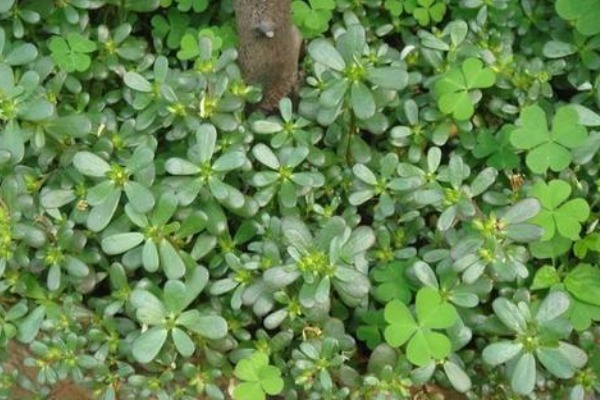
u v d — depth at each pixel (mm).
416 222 475
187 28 543
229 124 475
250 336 468
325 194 489
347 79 454
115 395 458
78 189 471
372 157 489
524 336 430
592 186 487
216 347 455
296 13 528
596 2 505
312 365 444
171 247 445
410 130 490
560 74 519
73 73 512
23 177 472
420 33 519
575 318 456
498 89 506
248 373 445
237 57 505
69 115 480
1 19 516
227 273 470
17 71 494
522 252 450
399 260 472
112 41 520
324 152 486
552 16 527
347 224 463
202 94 475
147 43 544
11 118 462
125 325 460
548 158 470
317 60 453
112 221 459
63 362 453
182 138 483
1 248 454
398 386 442
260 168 490
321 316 449
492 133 504
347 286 436
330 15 530
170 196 440
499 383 454
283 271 436
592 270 464
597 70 511
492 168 469
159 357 448
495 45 519
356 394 447
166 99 473
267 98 517
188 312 437
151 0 537
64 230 456
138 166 450
